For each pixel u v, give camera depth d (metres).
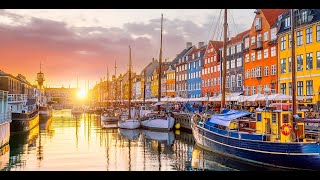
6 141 36.06
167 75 106.81
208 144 30.69
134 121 55.50
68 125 69.19
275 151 22.28
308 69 45.59
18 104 55.94
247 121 27.91
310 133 23.38
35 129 58.00
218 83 74.62
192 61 90.12
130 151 32.56
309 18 45.34
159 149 33.75
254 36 60.38
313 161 20.89
